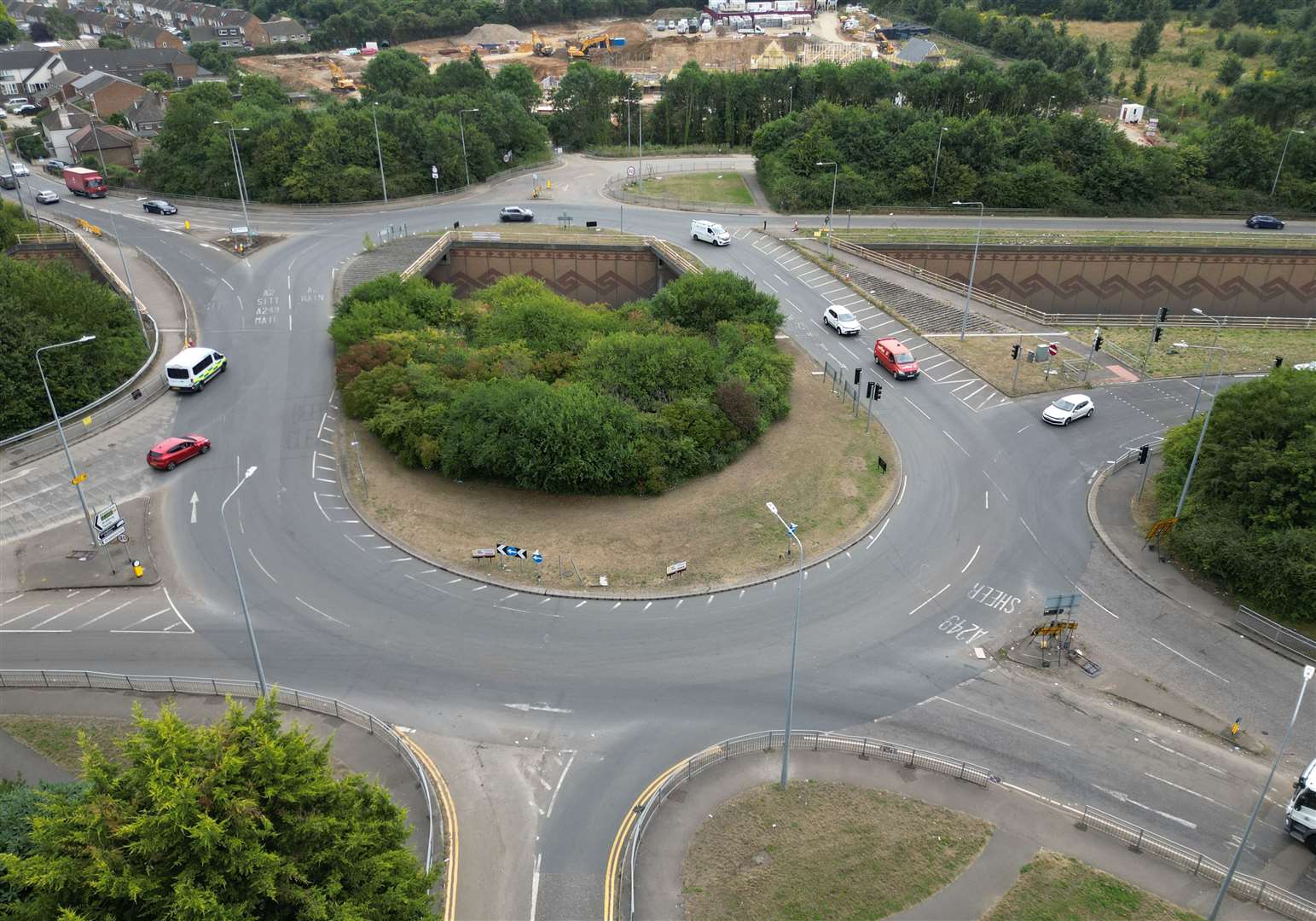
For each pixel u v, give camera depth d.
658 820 34.09
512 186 120.44
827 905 30.83
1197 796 36.28
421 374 62.97
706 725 39.25
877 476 59.16
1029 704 41.03
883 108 123.06
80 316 69.62
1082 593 48.53
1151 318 89.25
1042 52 187.75
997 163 115.31
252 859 21.64
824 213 109.94
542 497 56.50
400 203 112.00
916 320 83.25
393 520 54.19
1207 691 41.84
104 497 56.12
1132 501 56.66
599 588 48.12
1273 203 114.00
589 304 94.25
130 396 66.19
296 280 86.94
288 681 41.41
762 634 45.12
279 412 65.94
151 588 48.25
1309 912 30.44
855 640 44.88
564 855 32.72
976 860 32.72
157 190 119.00
